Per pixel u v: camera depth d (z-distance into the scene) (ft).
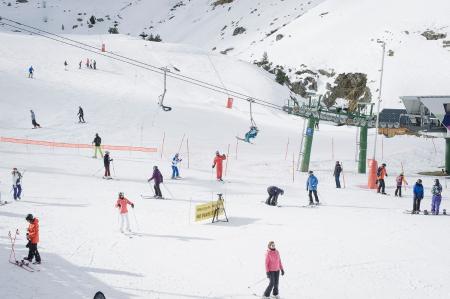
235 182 108.78
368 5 442.91
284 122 227.40
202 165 129.39
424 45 360.89
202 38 624.18
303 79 358.84
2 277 46.09
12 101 163.12
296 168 135.33
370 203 93.71
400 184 103.65
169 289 46.78
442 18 385.09
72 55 259.60
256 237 65.21
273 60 399.44
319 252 60.23
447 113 138.92
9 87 177.68
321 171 135.44
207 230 67.62
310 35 422.41
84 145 133.80
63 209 72.95
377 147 183.21
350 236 67.82
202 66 319.88
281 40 447.01
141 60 299.38
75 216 69.56
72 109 166.81
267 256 46.16
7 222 63.67
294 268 54.49
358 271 54.70
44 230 61.72
